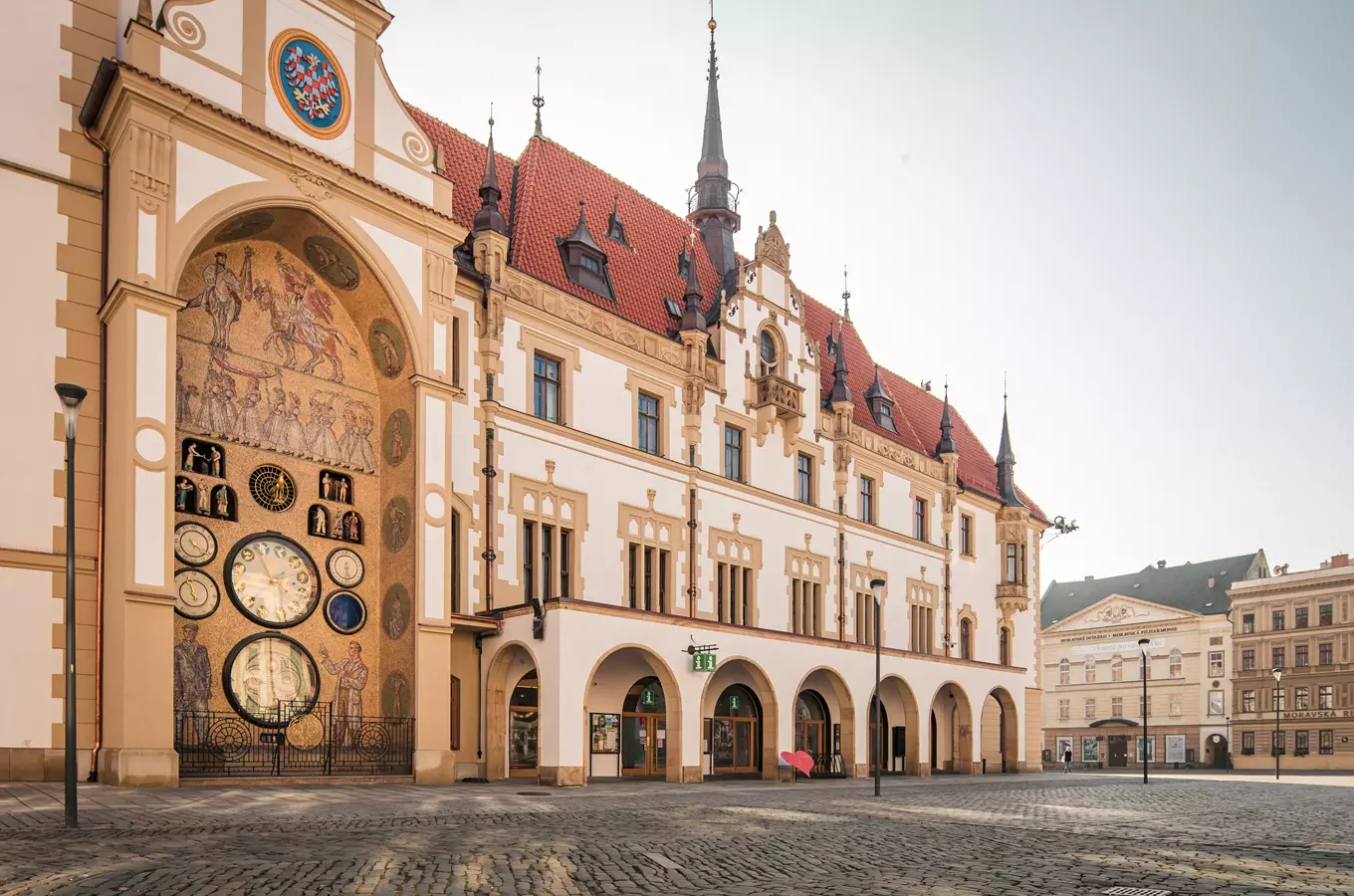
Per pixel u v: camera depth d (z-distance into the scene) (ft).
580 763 86.43
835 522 141.28
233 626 78.33
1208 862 42.83
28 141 69.77
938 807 72.49
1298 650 289.53
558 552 101.45
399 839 44.75
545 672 86.94
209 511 78.28
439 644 84.84
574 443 104.78
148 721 66.39
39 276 69.10
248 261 82.94
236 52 77.30
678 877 37.52
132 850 39.58
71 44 72.59
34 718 65.62
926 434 175.94
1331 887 36.24
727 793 82.02
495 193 101.50
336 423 87.45
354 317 89.20
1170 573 344.90
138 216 69.97
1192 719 309.01
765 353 134.10
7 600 65.31
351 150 84.79
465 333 95.86
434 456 87.04
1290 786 126.62
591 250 113.60
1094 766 319.27
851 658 123.34
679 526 116.26
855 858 43.37
